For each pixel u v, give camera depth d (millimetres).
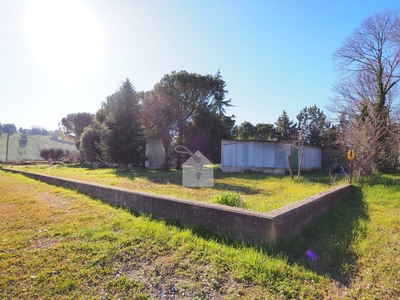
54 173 15344
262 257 2852
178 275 2600
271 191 8008
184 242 3404
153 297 2225
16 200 6375
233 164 16734
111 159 19156
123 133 18703
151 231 3773
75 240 3568
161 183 10422
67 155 38438
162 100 19250
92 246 3293
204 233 3678
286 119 30703
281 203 5465
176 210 4188
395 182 7957
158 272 2660
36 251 3182
